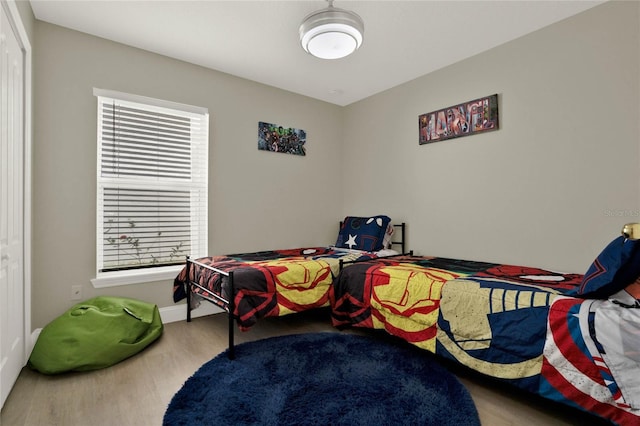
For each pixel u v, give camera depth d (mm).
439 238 3139
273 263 2605
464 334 1838
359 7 2184
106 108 2627
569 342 1441
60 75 2418
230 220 3252
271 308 2318
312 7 2191
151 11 2244
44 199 2354
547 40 2414
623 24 2078
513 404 1654
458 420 1484
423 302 2062
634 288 1396
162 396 1719
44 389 1773
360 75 3270
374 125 3771
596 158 2195
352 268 2590
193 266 2748
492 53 2734
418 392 1712
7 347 1695
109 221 2656
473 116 2844
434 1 2125
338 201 4117
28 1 2115
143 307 2494
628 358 1289
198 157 3090
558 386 1469
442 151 3111
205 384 1793
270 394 1694
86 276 2520
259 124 3445
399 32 2488
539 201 2467
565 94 2332
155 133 2852
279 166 3602
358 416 1512
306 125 3824
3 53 1611
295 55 2861
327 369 1969
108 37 2576
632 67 2047
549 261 2418
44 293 2354
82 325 2062
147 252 2838
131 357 2176
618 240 1487
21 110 1988
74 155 2469
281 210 3613
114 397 1705
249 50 2775
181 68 2953
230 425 1450
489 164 2766
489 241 2766
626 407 1280
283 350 2250
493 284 1884
